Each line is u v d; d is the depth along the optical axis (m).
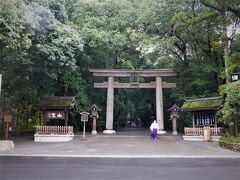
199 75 33.56
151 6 33.22
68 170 12.28
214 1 22.73
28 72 26.08
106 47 37.66
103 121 40.06
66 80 34.91
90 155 17.41
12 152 18.38
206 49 31.47
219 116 26.81
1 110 30.38
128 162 14.80
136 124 84.25
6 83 27.77
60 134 27.12
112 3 39.19
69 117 36.00
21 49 21.25
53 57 23.59
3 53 21.23
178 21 28.58
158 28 34.78
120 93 47.53
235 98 20.16
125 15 39.19
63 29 25.39
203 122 28.91
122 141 26.11
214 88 33.22
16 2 18.34
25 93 30.42
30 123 35.41
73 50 25.66
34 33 21.94
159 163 14.49
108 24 38.59
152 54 36.59
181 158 16.50
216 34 29.05
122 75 37.06
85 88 38.09
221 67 30.25
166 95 43.50
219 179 10.58
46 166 13.30
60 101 28.42
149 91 51.19
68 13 38.41
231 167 13.30
